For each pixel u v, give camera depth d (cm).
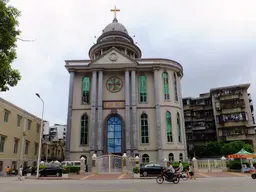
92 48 4044
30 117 3797
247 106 4797
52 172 2397
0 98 2912
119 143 3238
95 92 3325
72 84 3412
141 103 3416
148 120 3334
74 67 3466
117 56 3494
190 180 1762
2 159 2944
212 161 2755
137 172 2219
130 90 3406
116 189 1196
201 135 5262
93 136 3105
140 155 3178
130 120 3238
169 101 3406
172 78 3578
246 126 4659
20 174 2156
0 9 882
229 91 5034
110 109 3347
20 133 3438
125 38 4197
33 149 3881
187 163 2780
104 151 3169
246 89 4922
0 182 1819
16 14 952
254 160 2958
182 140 3372
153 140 3234
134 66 3425
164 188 1221
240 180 1666
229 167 2736
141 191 1097
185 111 5494
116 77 3525
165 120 3300
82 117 3331
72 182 1723
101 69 3409
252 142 4553
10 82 996
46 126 4925
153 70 3500
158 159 3092
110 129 3300
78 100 3406
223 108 4938
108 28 4450
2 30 878
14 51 975
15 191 1155
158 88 3412
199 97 5578
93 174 2502
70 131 3219
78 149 3166
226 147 3925
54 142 5519
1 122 2953
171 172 1579
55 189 1232
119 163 2678
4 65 906
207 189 1145
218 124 4931
